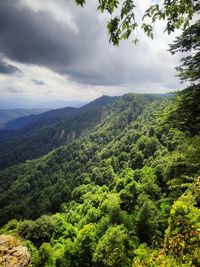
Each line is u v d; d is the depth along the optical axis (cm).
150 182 4438
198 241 566
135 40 430
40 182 13162
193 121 1248
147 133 10319
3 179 15762
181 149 1316
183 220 644
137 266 672
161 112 1483
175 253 571
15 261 556
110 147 13275
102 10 392
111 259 2638
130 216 3881
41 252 3703
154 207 3359
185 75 1279
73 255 3650
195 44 1284
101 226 3772
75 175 11988
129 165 8719
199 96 1217
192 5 403
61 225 5562
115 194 5672
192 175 1195
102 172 9688
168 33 435
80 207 6838
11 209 9938
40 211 9500
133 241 2981
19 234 5709
